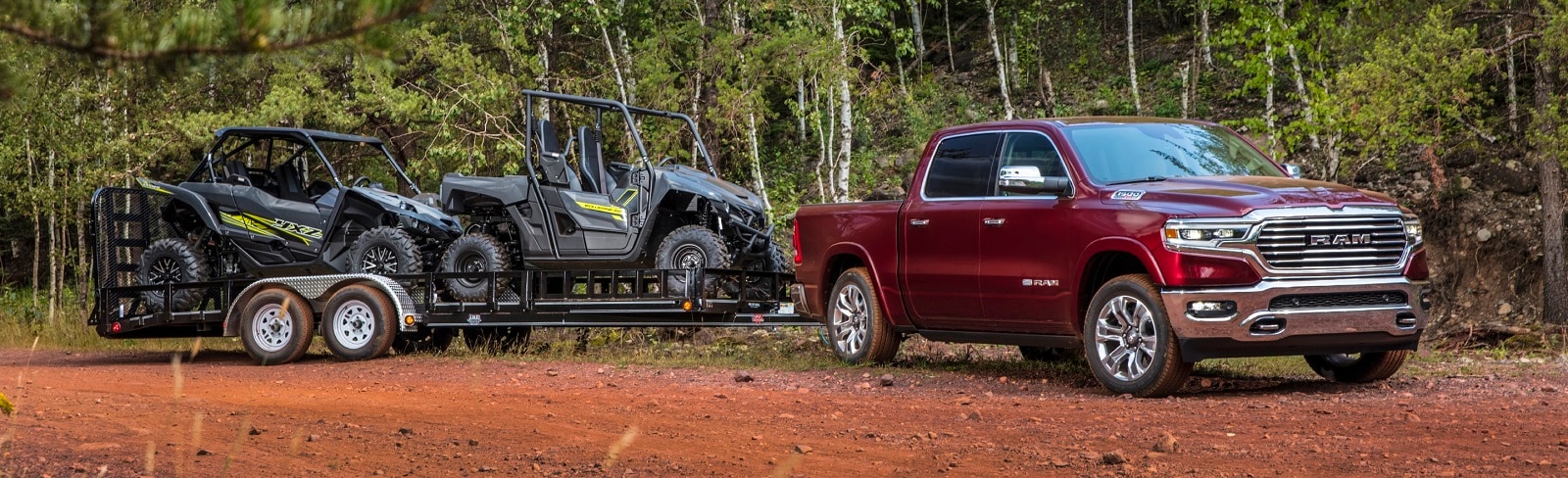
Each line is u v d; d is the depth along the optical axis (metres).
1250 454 5.34
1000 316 8.83
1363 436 5.82
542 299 11.86
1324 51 18.89
